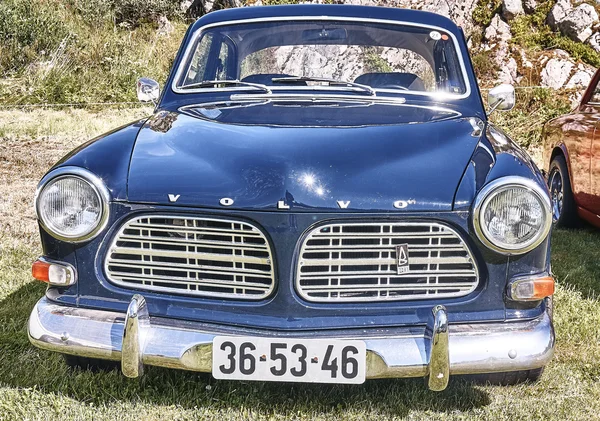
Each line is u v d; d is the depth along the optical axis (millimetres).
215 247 2367
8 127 9305
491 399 2676
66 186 2387
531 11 13117
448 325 2361
